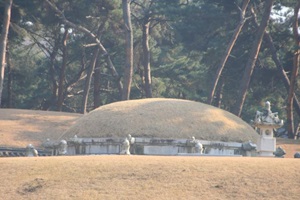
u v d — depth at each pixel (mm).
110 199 99438
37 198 101438
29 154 153625
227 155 149250
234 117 170750
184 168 109250
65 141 159000
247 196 99312
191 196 99500
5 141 189375
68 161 115375
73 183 105562
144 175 106938
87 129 161250
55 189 104062
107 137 156875
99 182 105375
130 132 156500
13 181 108062
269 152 148250
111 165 111562
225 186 102500
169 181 104688
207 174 106750
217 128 160625
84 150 157750
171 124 158375
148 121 159000
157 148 154125
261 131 149500
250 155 157250
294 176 105125
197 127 159000
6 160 118750
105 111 166000
